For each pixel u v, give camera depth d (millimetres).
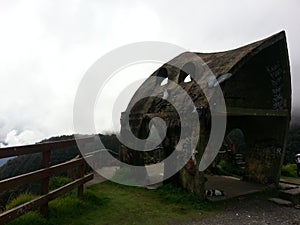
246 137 9609
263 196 7594
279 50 7535
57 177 7684
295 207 6605
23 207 3998
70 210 5414
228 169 11875
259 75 8594
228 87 8555
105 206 6191
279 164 8391
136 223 5285
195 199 6672
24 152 4055
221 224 5410
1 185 3508
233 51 7957
